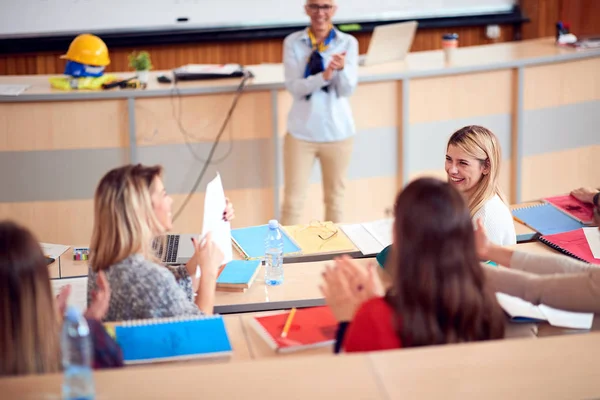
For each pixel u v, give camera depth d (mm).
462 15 5867
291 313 2203
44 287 1594
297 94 4066
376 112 4469
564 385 1431
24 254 1566
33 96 4020
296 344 2043
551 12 5910
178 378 1433
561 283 2018
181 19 5426
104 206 2049
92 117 4145
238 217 4457
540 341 1591
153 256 2168
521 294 2080
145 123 4195
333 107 4113
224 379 1430
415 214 1622
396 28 4457
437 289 1621
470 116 4641
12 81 4328
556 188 4965
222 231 2449
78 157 4199
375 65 4559
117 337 1982
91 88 4117
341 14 5691
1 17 5152
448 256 1616
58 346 1618
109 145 4203
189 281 2355
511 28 6000
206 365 1481
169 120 4211
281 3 5531
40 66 5328
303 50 4059
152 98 4156
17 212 4246
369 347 1667
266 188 4430
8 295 1554
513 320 1987
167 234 2922
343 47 4051
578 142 4926
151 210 2088
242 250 2789
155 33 5402
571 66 4750
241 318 2230
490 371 1472
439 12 5828
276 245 2707
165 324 2055
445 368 1476
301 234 2938
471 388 1414
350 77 4039
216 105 4238
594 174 5035
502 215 2678
